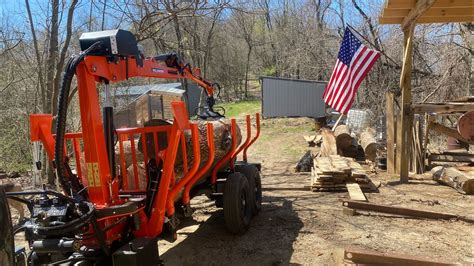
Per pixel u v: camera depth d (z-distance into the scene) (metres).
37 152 4.18
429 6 6.98
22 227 3.38
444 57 14.50
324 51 22.22
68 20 9.56
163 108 14.36
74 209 3.33
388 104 9.31
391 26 16.64
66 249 3.37
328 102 11.34
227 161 6.12
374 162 10.68
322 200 7.20
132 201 3.83
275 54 43.62
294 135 18.44
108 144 3.75
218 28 32.34
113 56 3.71
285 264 4.61
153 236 4.00
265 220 6.27
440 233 5.36
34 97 12.95
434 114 9.45
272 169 11.30
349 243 5.11
